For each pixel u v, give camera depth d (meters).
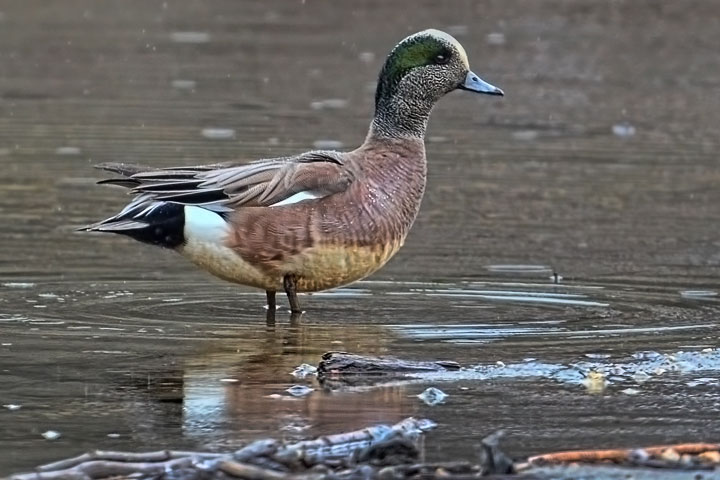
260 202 11.67
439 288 13.01
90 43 27.22
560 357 10.48
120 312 11.92
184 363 10.23
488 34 28.22
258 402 9.20
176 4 31.55
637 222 15.84
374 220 11.93
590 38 28.20
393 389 9.55
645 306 12.30
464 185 17.64
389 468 7.66
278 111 21.94
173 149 19.16
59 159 18.64
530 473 7.71
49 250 14.25
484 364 10.24
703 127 21.45
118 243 14.67
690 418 8.91
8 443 8.29
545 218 16.00
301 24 29.47
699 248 14.68
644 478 7.71
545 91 24.03
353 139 19.92
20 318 11.59
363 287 13.06
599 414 8.97
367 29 28.83
